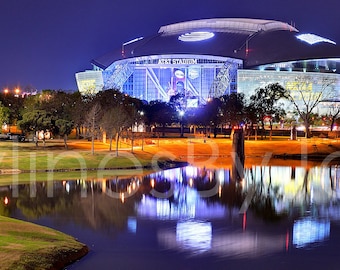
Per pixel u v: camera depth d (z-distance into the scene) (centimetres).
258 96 15438
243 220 3897
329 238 3328
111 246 3044
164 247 3047
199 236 3341
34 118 9550
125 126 10619
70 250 2780
